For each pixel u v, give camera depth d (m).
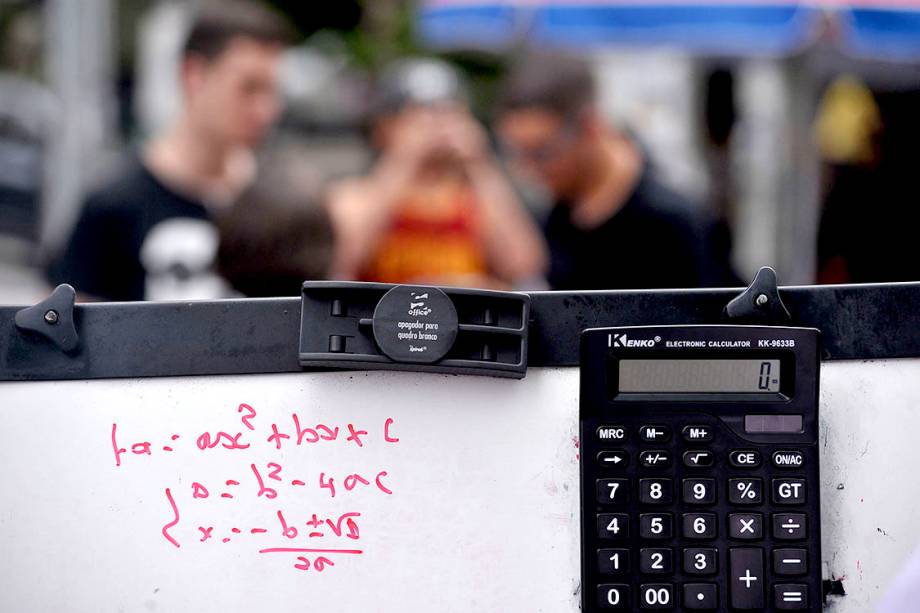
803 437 1.18
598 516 1.18
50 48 5.09
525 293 1.21
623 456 1.18
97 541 1.21
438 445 1.22
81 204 3.24
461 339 1.20
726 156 4.82
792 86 4.61
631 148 3.43
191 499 1.21
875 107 4.48
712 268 3.60
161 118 5.79
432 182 3.64
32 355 1.22
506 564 1.21
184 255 3.24
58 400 1.22
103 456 1.22
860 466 1.21
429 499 1.21
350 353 1.19
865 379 1.22
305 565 1.21
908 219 4.33
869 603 1.20
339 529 1.21
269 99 3.46
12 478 1.21
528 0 4.32
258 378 1.23
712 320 1.22
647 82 4.91
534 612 1.20
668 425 1.18
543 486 1.21
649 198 3.38
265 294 2.50
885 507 1.21
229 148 3.34
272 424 1.22
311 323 1.20
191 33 3.36
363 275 3.59
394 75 3.94
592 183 3.39
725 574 1.17
